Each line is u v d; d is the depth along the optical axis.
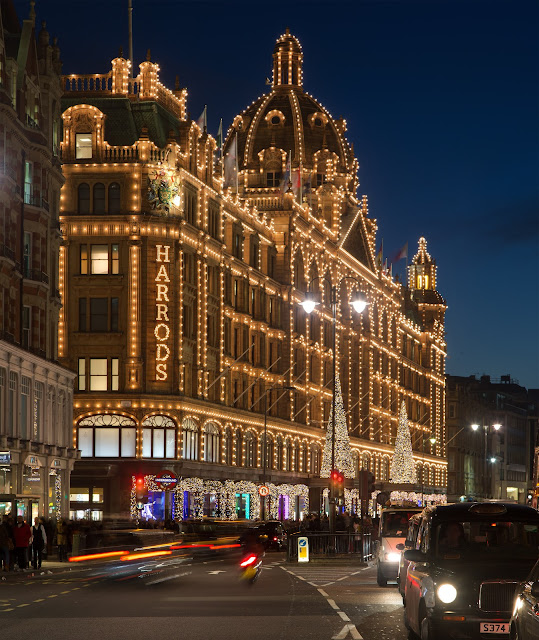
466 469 192.12
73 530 55.69
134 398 78.69
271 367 96.69
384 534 37.09
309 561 51.81
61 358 79.62
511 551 19.48
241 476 91.94
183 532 68.50
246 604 28.84
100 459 78.56
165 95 85.31
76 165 80.06
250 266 96.06
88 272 80.06
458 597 18.30
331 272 116.56
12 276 59.00
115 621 24.31
